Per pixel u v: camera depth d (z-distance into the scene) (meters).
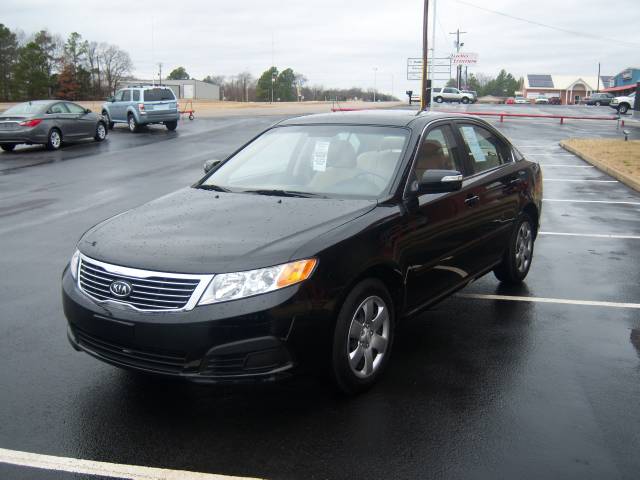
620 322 5.35
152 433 3.53
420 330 5.12
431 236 4.52
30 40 95.94
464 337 4.98
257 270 3.43
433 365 4.43
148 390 4.05
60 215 10.03
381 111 5.53
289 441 3.44
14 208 10.62
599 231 9.04
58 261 7.29
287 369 3.46
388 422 3.64
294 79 127.75
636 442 3.45
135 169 15.73
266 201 4.35
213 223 3.97
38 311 5.58
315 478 3.11
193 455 3.31
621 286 6.38
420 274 4.46
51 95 89.56
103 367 4.42
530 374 4.30
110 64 103.19
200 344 3.36
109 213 10.18
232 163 5.22
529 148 22.02
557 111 51.16
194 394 3.99
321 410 3.78
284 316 3.41
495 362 4.50
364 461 3.25
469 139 5.45
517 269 6.20
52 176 14.53
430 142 4.86
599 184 13.77
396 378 4.22
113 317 3.52
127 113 26.83
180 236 3.80
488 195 5.37
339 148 4.84
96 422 3.65
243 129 28.23
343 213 4.03
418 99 69.81
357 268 3.76
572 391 4.05
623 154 18.47
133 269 3.53
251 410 3.78
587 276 6.73
